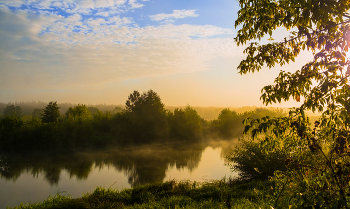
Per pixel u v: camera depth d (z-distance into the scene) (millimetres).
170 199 8133
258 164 10719
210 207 6961
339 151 2326
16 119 39375
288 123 2504
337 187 2477
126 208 7477
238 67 3607
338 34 2613
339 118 2223
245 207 5930
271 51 3322
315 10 2375
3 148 33938
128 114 46906
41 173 20719
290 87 2855
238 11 3430
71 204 7664
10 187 16250
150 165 23297
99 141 39969
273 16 3137
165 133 48281
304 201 2346
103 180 17797
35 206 8133
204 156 28906
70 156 30312
